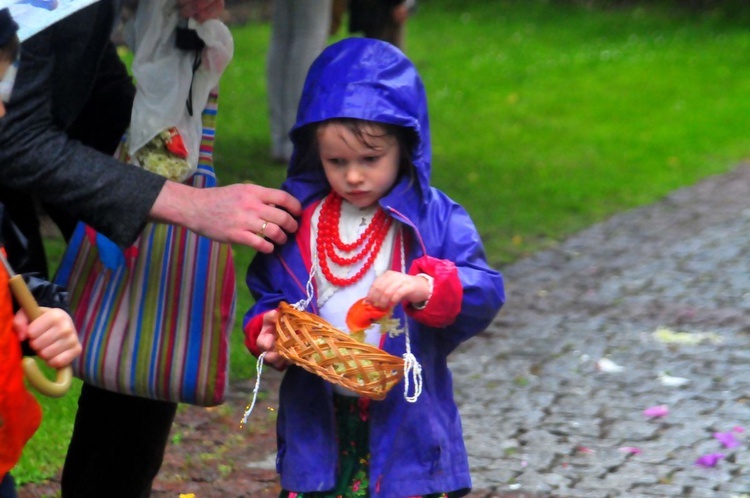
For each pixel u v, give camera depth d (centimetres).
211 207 509
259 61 2430
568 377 966
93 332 566
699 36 2916
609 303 1169
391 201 517
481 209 1513
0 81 466
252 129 1831
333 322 525
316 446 526
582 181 1688
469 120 2091
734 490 747
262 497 736
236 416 871
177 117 569
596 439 836
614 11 3253
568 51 2750
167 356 563
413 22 3141
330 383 524
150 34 566
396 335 520
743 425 857
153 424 602
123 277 570
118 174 507
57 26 511
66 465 617
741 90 2359
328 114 501
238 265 1202
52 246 1205
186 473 769
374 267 525
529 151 1869
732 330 1082
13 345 441
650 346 1040
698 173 1773
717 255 1338
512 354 1023
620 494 744
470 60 2647
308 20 1508
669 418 873
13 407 442
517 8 3303
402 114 505
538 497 740
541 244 1384
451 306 496
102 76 601
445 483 524
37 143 498
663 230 1453
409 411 518
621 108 2205
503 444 826
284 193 522
